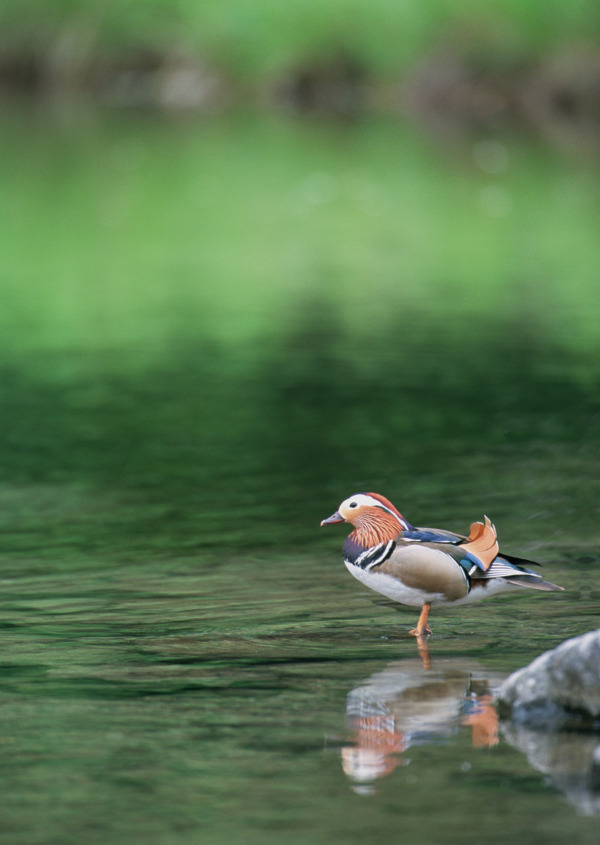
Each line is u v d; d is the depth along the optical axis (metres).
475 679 7.26
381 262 25.02
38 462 12.61
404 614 8.45
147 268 24.45
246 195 33.44
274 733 6.50
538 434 13.42
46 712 6.79
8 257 25.55
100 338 18.47
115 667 7.48
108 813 5.68
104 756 6.24
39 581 9.20
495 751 6.27
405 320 19.59
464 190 33.97
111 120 49.28
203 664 7.53
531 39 50.56
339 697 6.98
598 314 19.86
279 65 54.69
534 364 16.64
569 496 11.25
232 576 9.30
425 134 45.72
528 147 42.28
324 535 10.36
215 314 20.17
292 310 20.45
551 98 49.53
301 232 28.52
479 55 51.06
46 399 15.09
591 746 6.33
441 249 26.28
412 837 5.45
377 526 8.10
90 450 13.02
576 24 50.41
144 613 8.48
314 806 5.71
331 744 6.36
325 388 15.55
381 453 12.81
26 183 35.09
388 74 53.38
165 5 55.66
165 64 55.62
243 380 15.98
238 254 26.02
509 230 28.31
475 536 8.16
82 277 23.53
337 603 8.68
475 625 8.19
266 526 10.62
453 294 21.72
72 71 55.53
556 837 5.44
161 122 49.00
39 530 10.52
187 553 9.89
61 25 55.56
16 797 5.82
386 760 6.16
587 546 9.85
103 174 36.78
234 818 5.62
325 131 46.34
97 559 9.74
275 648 7.81
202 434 13.59
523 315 19.88
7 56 55.62
